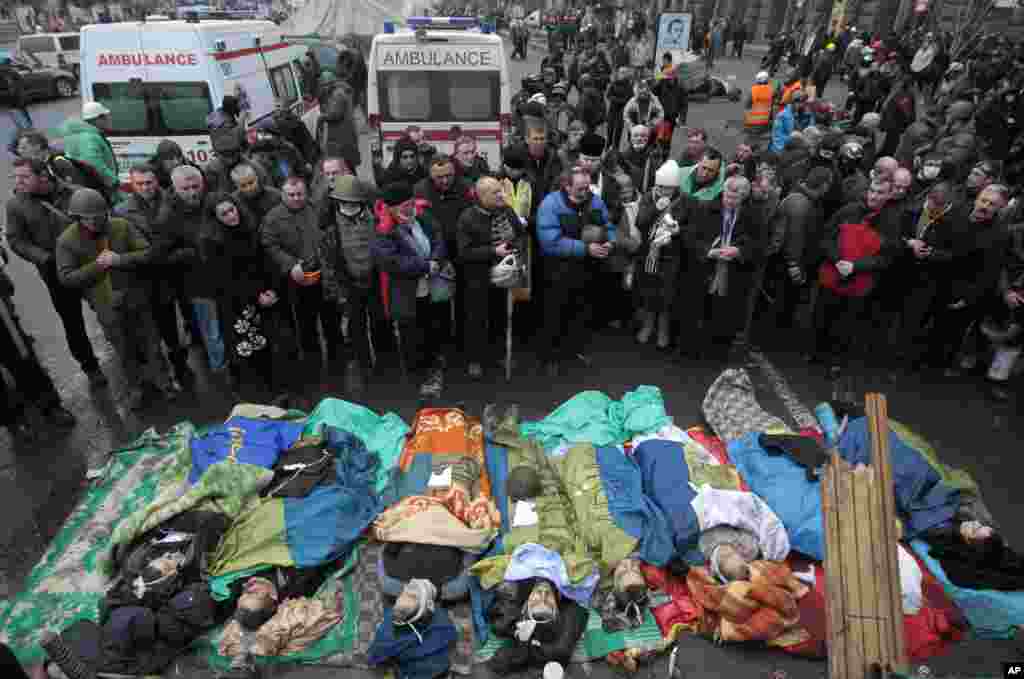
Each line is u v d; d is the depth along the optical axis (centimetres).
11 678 191
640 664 319
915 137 871
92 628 315
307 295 528
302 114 1170
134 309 489
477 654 319
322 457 413
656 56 1530
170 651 311
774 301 639
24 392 484
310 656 316
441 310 554
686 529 356
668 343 619
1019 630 330
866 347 622
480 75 793
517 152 541
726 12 3731
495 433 450
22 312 684
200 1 2541
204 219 465
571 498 401
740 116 1706
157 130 797
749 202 525
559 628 321
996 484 453
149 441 454
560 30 3183
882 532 272
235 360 514
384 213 466
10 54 1952
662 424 468
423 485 401
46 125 1585
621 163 610
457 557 352
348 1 2066
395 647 308
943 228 518
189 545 342
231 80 849
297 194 481
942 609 336
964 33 2086
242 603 323
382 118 803
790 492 395
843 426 439
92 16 5075
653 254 555
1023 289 529
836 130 646
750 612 321
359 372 572
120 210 484
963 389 570
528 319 618
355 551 371
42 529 397
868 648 266
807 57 1925
